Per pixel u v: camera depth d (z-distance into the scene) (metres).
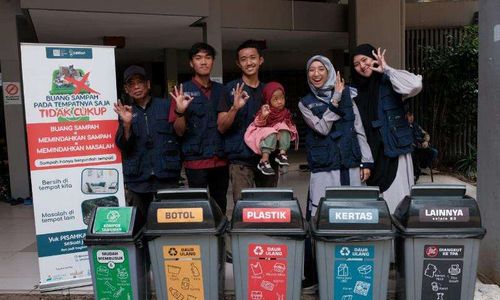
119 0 7.73
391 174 3.99
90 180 4.31
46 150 4.17
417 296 3.10
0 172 9.77
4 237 6.12
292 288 3.14
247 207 3.12
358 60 4.07
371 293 3.10
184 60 14.72
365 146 3.91
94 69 4.29
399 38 9.96
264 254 3.12
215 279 3.19
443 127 11.13
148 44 11.95
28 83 4.08
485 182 4.07
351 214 3.03
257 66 4.16
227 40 12.07
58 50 4.15
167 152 4.19
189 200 3.17
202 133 4.12
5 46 8.50
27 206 8.24
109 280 3.29
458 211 3.03
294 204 3.11
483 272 4.12
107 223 3.26
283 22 10.61
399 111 3.99
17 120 8.61
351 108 3.83
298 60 15.94
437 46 11.45
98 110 4.31
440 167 11.05
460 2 11.59
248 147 4.10
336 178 3.79
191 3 8.10
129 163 4.20
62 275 4.27
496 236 3.94
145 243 3.39
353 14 10.29
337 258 3.08
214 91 4.21
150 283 3.58
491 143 3.97
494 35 3.89
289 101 17.91
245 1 10.23
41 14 7.84
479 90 4.15
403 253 3.12
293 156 13.86
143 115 4.20
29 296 4.19
